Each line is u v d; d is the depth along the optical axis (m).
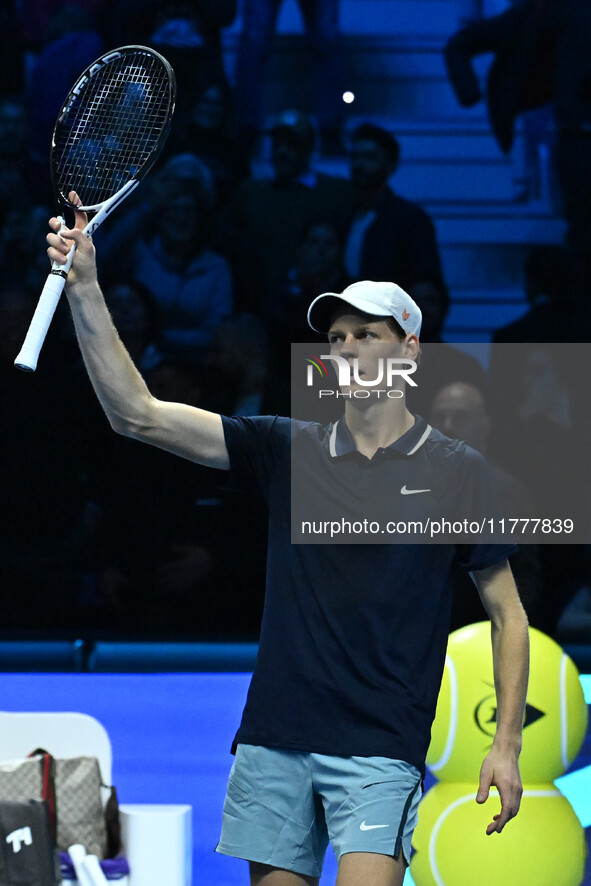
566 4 24.88
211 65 25.00
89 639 20.94
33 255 23.86
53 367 22.23
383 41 25.69
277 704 7.38
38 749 9.87
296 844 7.40
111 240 23.89
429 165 25.58
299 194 24.16
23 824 9.22
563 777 14.42
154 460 21.91
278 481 7.71
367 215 24.00
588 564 20.97
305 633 7.39
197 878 11.91
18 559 21.73
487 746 10.71
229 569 21.81
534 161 25.39
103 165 9.88
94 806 9.72
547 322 23.50
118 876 9.47
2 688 17.78
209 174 24.20
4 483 21.94
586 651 20.11
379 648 7.30
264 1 25.25
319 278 23.84
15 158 24.30
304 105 25.58
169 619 21.75
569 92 25.09
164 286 23.80
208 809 13.52
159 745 15.45
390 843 6.93
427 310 23.53
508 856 10.52
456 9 25.84
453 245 25.41
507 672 7.70
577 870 10.84
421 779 7.30
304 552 7.51
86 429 22.06
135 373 7.60
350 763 7.18
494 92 25.47
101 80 9.93
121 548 21.81
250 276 23.95
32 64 24.75
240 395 22.66
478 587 7.98
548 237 25.28
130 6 24.88
